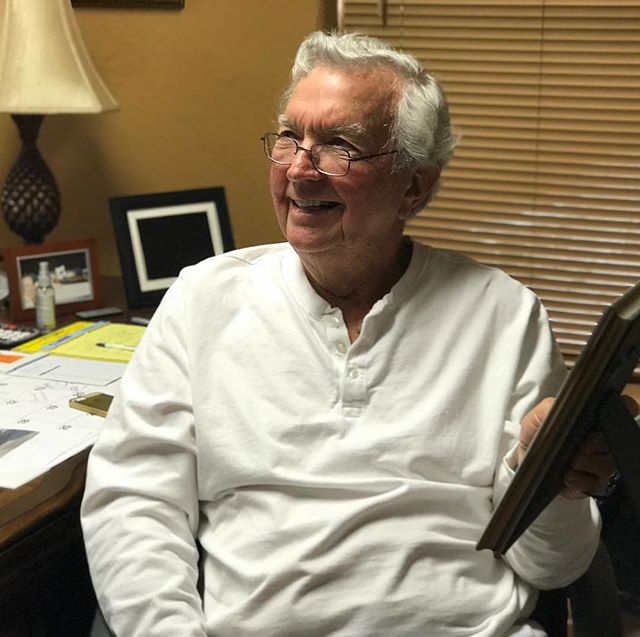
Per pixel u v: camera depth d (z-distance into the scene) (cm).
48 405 180
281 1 233
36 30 221
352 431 148
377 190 150
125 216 233
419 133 151
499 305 157
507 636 143
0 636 155
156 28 244
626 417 112
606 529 159
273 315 155
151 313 233
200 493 155
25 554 148
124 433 153
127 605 140
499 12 222
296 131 151
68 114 257
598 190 226
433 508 147
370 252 154
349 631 137
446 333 154
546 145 227
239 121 245
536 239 233
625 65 216
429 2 226
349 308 159
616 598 149
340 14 232
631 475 112
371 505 143
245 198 249
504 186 232
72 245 232
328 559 141
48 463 159
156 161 254
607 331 100
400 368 152
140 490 150
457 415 149
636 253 226
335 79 149
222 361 155
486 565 147
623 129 220
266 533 145
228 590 146
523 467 111
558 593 155
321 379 150
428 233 241
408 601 138
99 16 247
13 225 240
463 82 229
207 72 244
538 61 222
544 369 154
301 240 150
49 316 221
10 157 257
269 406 150
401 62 153
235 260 164
